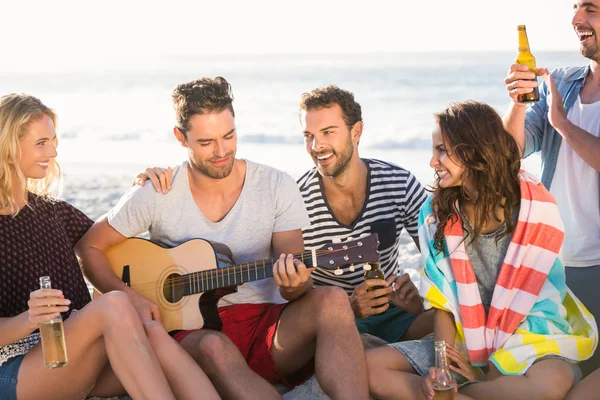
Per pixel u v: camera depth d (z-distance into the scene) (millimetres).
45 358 3338
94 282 4199
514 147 3811
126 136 21000
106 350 3494
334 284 4695
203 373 3557
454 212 3867
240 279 3998
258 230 4211
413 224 4723
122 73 38781
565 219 4473
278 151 17406
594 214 4359
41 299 3307
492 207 3766
